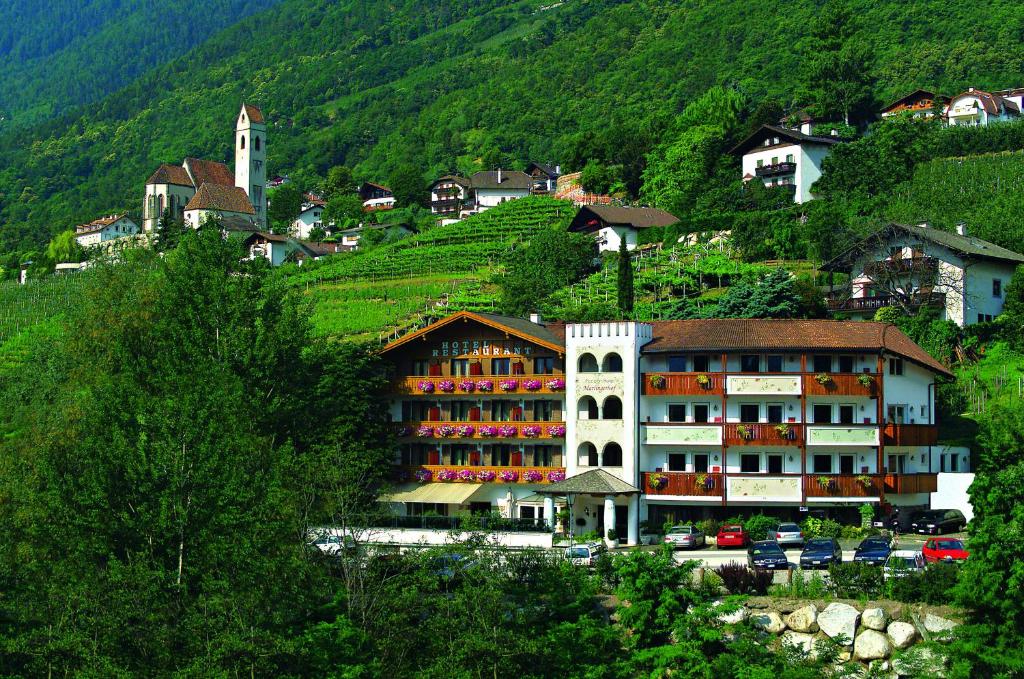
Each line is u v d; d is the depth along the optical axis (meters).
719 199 179.88
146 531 65.00
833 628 59.06
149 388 87.62
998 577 55.19
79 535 65.12
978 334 114.06
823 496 87.31
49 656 57.25
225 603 58.81
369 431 93.19
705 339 90.94
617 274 143.12
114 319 100.44
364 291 166.88
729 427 88.75
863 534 83.50
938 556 68.19
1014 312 113.94
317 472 69.44
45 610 60.66
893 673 57.66
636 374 90.69
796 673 55.59
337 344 99.00
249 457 69.69
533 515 93.50
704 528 85.69
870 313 121.12
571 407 92.00
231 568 61.59
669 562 60.88
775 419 89.62
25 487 73.62
